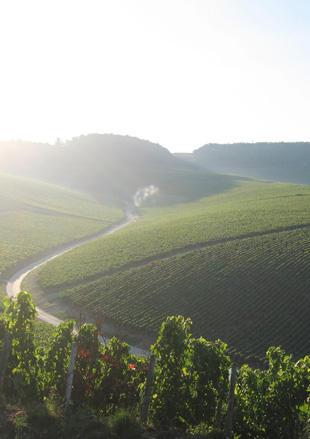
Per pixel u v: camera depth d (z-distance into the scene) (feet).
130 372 44.83
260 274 187.01
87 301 177.37
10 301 45.47
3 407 35.19
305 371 40.55
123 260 229.86
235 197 453.99
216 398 39.22
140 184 620.08
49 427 32.17
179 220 335.26
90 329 44.04
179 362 39.83
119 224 386.52
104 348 45.52
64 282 203.92
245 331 144.66
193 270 197.47
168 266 205.77
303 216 289.33
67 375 39.45
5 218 357.61
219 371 39.42
